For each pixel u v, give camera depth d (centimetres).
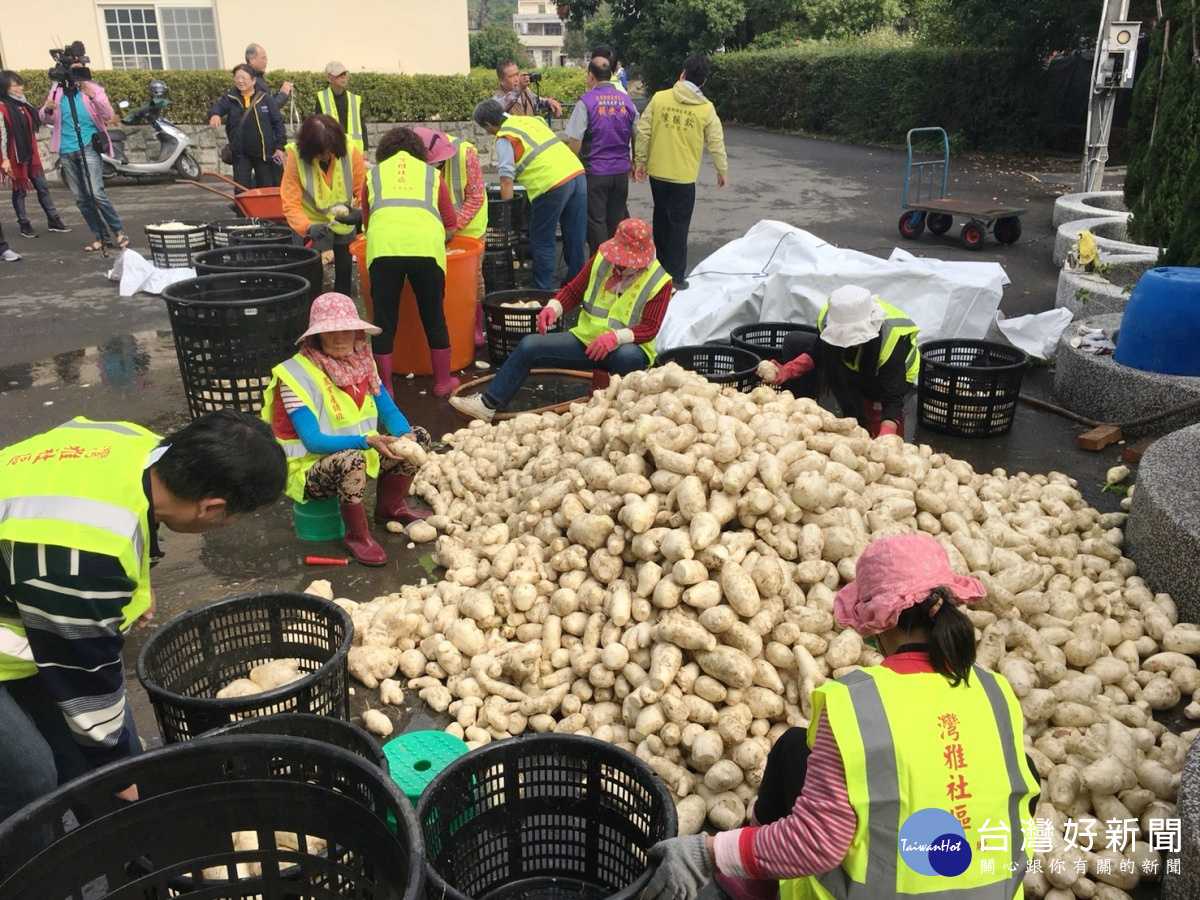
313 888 252
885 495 409
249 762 240
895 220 1374
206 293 653
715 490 379
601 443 436
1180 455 473
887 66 2255
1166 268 631
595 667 356
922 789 196
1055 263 1070
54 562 226
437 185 656
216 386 621
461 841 282
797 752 251
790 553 368
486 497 507
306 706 315
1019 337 756
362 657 386
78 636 234
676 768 321
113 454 242
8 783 251
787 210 1452
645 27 3266
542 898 293
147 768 233
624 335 583
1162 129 846
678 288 957
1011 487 516
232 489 244
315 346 475
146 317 899
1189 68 819
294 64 1884
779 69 2648
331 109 1030
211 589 462
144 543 243
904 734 198
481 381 721
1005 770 202
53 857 224
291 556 494
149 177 1777
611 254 583
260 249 752
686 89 898
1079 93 2036
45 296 971
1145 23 1914
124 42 1798
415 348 741
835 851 198
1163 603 410
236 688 340
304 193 762
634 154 950
